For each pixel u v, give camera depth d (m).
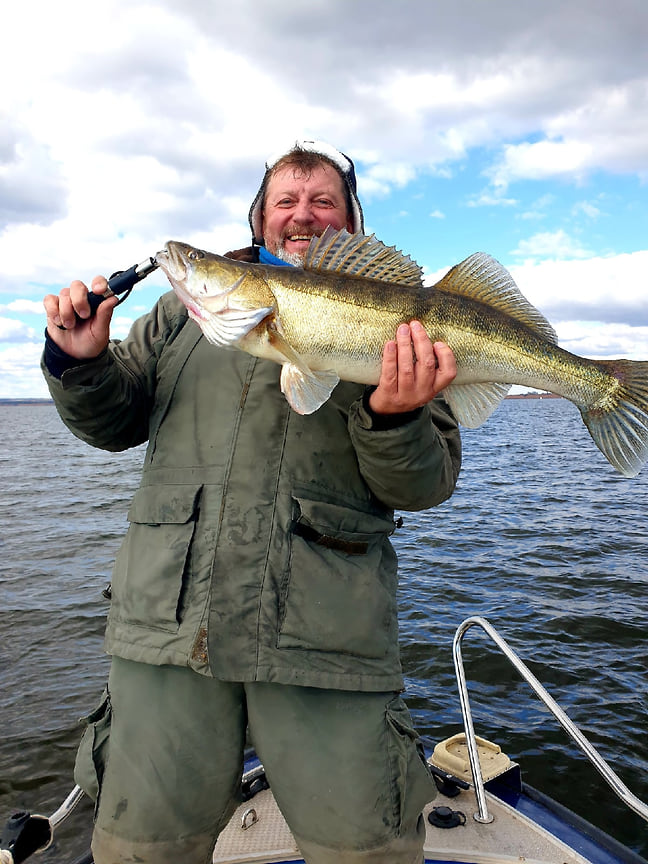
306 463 2.16
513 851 2.94
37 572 11.84
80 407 2.28
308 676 1.97
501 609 8.93
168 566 2.07
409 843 1.99
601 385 2.88
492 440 48.56
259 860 2.87
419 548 12.43
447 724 6.14
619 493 19.70
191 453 2.21
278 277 2.43
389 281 2.55
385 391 2.05
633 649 7.62
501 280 2.75
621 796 2.59
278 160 2.98
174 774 1.99
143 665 2.08
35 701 7.04
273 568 2.03
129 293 2.28
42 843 2.32
